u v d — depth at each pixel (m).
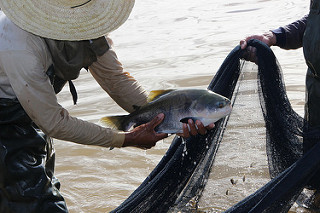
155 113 3.69
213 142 4.26
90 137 3.51
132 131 3.68
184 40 10.49
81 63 3.54
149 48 10.10
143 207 3.83
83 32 3.28
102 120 3.82
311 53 3.79
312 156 3.41
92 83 8.31
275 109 4.27
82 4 3.25
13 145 3.43
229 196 4.28
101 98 7.57
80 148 6.14
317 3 3.73
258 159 4.38
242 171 4.37
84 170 5.62
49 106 3.30
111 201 5.00
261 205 3.37
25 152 3.48
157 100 3.69
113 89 4.07
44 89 3.26
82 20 3.27
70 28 3.25
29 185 3.45
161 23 12.21
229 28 11.18
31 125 3.55
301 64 8.27
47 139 3.76
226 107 3.57
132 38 11.02
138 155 5.88
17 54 3.18
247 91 4.36
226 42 10.05
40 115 3.30
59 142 6.35
